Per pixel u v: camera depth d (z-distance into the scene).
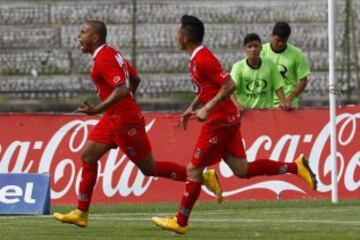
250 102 46.16
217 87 29.02
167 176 32.09
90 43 30.05
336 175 42.25
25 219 34.62
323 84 77.75
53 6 82.88
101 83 30.22
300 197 44.28
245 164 30.94
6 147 43.47
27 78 78.44
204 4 82.69
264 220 33.62
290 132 44.66
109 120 30.59
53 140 43.66
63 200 43.41
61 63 80.12
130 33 81.12
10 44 81.50
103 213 37.97
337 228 30.39
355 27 78.44
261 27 81.56
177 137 44.34
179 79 77.81
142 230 30.20
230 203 41.94
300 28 81.62
